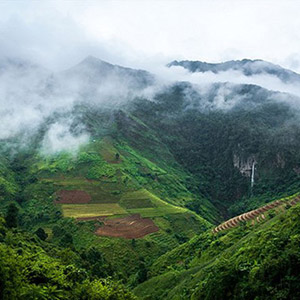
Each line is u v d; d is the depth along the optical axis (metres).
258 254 32.47
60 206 126.00
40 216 119.25
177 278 57.56
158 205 133.62
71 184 144.12
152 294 56.66
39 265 23.02
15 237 49.06
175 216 125.38
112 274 71.31
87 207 125.81
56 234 104.31
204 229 121.62
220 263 32.25
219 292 27.52
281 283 23.73
